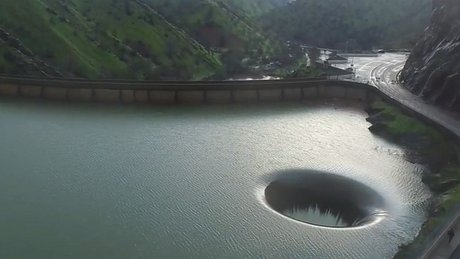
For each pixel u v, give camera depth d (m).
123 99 123.56
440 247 50.22
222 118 115.19
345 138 104.69
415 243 56.00
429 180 81.12
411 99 122.50
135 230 60.66
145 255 55.75
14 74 131.25
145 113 114.81
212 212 66.00
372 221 66.94
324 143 100.38
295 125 113.12
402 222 67.06
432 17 149.38
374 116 118.06
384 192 77.12
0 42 136.75
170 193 71.06
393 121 109.94
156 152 87.94
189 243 58.56
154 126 104.44
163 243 58.25
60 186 71.38
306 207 71.88
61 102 118.75
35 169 76.75
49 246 56.34
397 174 85.12
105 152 86.25
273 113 123.62
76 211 64.38
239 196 71.31
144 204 67.25
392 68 182.50
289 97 139.12
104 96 122.38
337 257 57.88
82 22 184.88
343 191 76.69
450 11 133.75
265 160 87.50
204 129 104.88
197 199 69.56
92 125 101.94
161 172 78.69
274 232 61.94
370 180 81.25
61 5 183.38
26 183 71.62
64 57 151.75
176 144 93.31
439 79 118.69
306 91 141.12
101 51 171.00
